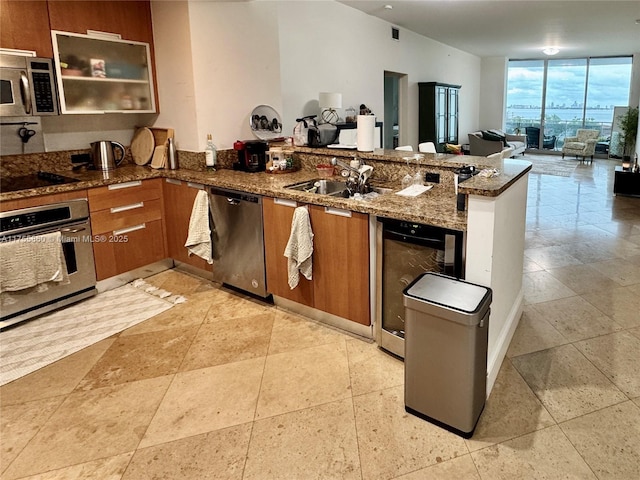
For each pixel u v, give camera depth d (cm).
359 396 221
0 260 275
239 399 221
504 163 274
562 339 268
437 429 198
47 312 313
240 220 319
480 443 189
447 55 973
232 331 288
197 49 356
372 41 666
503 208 214
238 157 377
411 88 816
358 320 270
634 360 246
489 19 693
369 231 249
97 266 339
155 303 329
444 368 189
